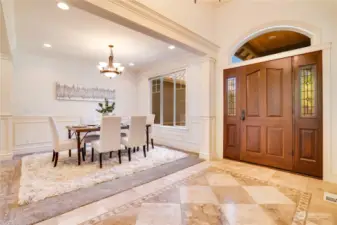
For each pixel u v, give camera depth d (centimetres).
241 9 373
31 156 418
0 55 379
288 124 320
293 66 312
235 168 342
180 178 294
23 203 211
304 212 197
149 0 268
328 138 276
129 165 356
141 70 671
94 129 364
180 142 526
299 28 307
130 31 350
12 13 281
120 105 650
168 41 323
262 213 195
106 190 248
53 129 347
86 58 525
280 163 330
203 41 371
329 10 276
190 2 338
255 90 359
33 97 482
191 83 499
